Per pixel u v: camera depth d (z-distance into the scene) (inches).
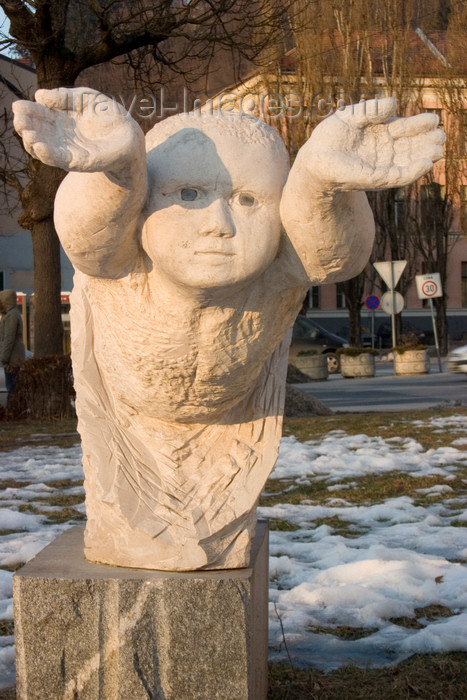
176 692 94.0
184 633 93.9
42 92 77.8
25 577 95.5
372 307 1188.5
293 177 84.6
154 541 98.1
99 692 94.8
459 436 376.8
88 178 83.3
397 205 1371.8
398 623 152.6
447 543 201.2
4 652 135.9
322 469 308.0
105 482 101.7
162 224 86.5
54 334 540.7
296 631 147.9
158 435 103.7
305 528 224.4
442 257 1371.8
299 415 493.0
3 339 533.3
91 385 105.7
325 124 81.3
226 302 90.4
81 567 99.9
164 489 101.4
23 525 224.7
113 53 518.3
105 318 96.7
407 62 1219.9
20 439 426.9
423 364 889.5
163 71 564.1
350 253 89.7
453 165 1337.4
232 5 503.8
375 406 555.5
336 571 177.2
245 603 93.7
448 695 122.3
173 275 87.0
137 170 81.4
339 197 83.7
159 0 543.5
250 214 87.7
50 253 537.3
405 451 342.3
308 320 1127.0
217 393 98.3
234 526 99.9
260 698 109.9
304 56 1017.5
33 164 531.2
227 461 102.7
